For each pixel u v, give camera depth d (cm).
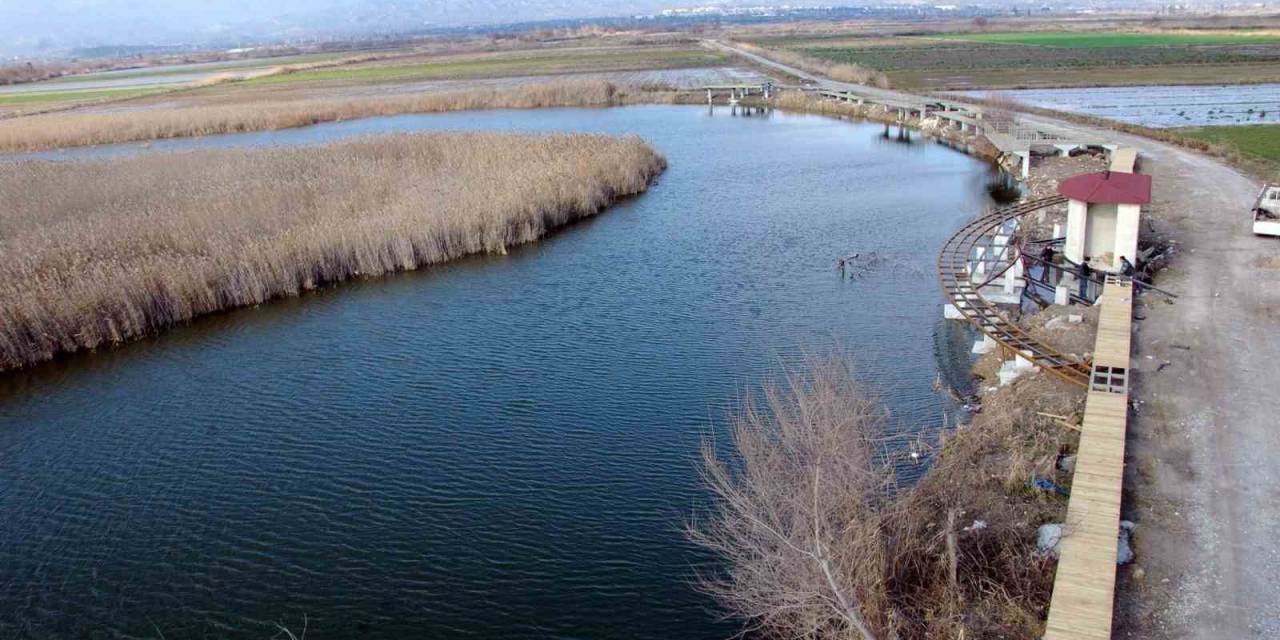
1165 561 1425
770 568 1422
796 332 2831
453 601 1697
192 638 1645
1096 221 2750
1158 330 2294
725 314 3036
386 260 3716
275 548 1894
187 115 8175
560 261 3769
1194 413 1852
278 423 2445
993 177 4959
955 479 1806
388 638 1616
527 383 2592
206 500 2091
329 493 2089
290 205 4291
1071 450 1827
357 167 5100
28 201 4538
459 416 2417
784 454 1697
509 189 4391
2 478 2234
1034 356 2217
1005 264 3009
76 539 1962
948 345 2638
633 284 3416
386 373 2725
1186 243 3027
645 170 5203
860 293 3145
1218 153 4506
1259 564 1398
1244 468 1647
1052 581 1454
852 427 1558
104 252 3606
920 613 1432
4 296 3080
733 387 2478
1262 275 2641
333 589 1755
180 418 2509
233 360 2900
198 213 4078
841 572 1355
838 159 5656
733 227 4134
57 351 3005
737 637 1541
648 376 2589
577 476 2089
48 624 1703
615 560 1781
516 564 1791
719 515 1873
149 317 3200
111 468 2259
